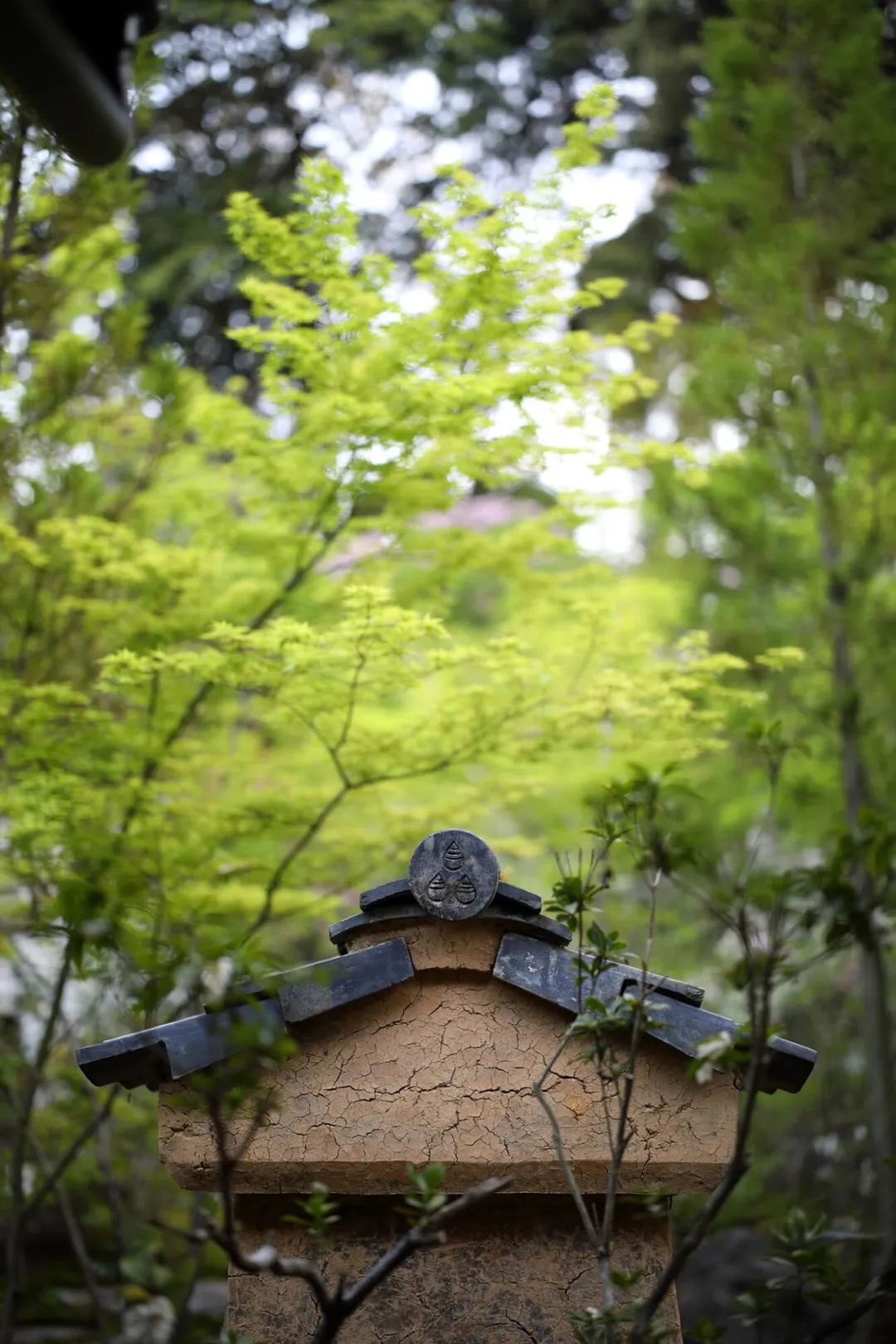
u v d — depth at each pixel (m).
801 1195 7.88
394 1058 3.11
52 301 6.03
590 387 5.70
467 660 5.39
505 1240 3.12
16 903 6.37
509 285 5.31
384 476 5.57
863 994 7.54
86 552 5.51
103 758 5.50
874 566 7.92
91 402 6.45
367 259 5.46
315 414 5.48
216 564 6.00
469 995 3.15
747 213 8.20
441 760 5.63
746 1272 6.95
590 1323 2.77
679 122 12.13
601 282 5.39
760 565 8.32
